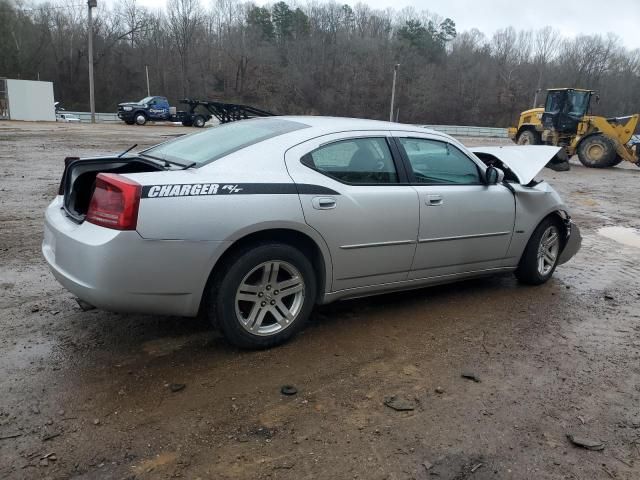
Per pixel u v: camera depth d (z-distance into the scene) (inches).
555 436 113.9
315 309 176.7
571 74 3385.8
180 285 127.5
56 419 110.9
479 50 3646.7
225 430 110.2
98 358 136.9
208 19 3476.9
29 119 1391.5
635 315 186.9
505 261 197.5
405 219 160.6
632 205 461.7
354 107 3235.7
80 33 2987.2
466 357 147.7
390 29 3838.6
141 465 99.0
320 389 127.5
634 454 109.4
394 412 119.5
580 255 271.1
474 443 110.0
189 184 127.7
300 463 101.5
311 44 3380.9
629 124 789.9
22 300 171.6
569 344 159.6
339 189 148.4
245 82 3174.2
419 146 171.5
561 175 698.8
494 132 1982.0
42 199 339.3
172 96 3181.6
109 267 120.9
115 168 155.5
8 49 2632.9
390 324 167.8
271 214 134.7
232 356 140.9
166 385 125.7
